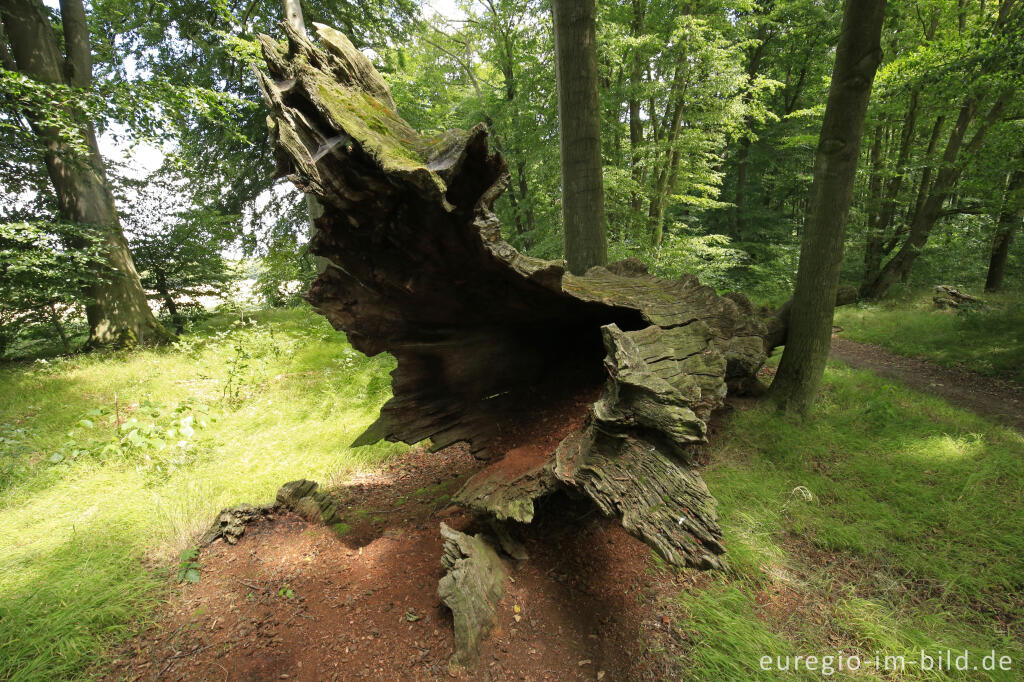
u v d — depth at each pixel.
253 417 5.21
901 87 8.95
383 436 2.93
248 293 12.95
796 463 3.54
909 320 9.41
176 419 4.25
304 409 5.44
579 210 4.36
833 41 13.25
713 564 1.60
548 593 2.33
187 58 11.23
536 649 2.04
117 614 2.34
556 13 4.11
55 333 10.93
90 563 2.70
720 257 9.86
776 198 17.64
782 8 12.75
